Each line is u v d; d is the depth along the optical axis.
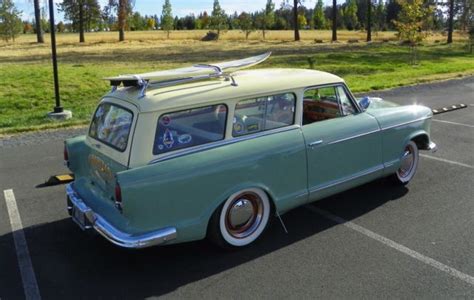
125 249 4.39
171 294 3.65
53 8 10.20
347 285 3.72
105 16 51.84
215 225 4.09
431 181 6.09
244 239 4.33
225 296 3.61
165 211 3.75
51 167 6.97
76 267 4.09
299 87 4.54
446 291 3.63
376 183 6.02
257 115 4.29
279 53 31.25
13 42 47.31
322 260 4.12
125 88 4.31
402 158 5.60
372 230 4.70
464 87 15.08
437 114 10.62
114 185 3.93
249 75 4.66
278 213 4.52
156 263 4.14
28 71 15.99
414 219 4.94
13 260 4.22
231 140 4.13
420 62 24.75
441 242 4.42
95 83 14.70
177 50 36.41
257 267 4.03
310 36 59.94
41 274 3.98
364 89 14.24
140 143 3.71
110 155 3.99
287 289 3.69
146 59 28.00
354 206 5.32
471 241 4.44
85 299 3.60
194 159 3.86
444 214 5.05
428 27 36.16
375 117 5.23
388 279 3.80
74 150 4.70
